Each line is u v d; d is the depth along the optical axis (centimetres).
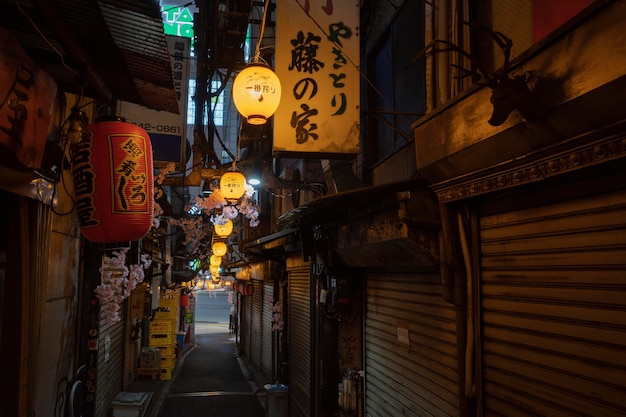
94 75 569
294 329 1453
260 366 2139
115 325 1393
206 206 1748
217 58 952
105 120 527
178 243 3578
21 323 538
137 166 507
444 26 602
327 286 977
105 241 514
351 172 967
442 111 454
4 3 443
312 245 960
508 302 428
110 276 1176
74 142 464
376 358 823
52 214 650
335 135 657
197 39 1304
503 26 508
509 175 392
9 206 543
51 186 611
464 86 555
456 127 430
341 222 804
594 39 280
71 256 782
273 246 1509
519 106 319
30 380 550
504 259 435
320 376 996
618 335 311
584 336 339
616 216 318
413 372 662
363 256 773
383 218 616
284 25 674
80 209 495
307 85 664
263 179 1234
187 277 3084
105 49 517
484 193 434
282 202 1836
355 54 681
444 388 568
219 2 928
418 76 754
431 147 475
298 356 1373
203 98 1170
